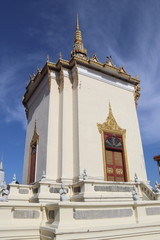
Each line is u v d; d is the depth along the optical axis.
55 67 19.73
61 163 15.76
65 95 18.47
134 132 20.52
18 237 7.40
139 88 24.06
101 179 16.11
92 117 18.19
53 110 18.12
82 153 16.11
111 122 19.23
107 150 17.94
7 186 14.39
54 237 6.57
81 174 15.23
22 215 7.93
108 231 7.34
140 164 19.27
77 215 7.32
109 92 20.62
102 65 20.42
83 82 19.09
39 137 19.05
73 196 13.12
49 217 8.06
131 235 7.75
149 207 9.05
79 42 27.14
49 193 13.14
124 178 17.75
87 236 6.88
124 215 8.30
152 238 8.20
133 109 21.84
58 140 17.09
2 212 7.59
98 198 12.23
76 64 19.17
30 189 14.49
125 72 22.55
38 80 21.58
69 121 17.66
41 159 17.30
